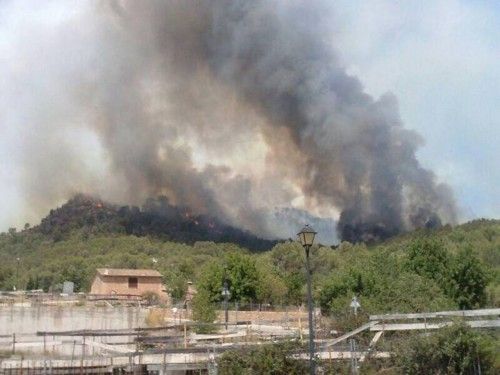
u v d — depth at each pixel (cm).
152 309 5372
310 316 2141
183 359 3000
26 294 6197
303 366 2588
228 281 6550
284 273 8856
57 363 2984
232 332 4119
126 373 2938
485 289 5772
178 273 10444
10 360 2916
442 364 2627
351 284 5566
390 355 2812
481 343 2627
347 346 2983
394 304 4519
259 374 2562
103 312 5222
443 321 2853
